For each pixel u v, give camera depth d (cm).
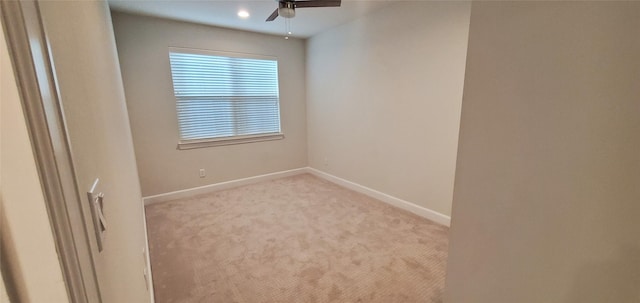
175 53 338
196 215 303
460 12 236
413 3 271
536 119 70
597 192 61
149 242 245
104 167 67
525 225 76
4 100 27
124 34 305
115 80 172
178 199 355
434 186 281
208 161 381
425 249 229
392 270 202
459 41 240
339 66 378
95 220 48
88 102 59
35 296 31
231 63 381
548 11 65
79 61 56
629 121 55
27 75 29
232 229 269
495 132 81
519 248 79
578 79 61
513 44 73
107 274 54
